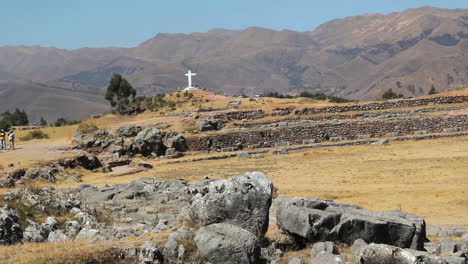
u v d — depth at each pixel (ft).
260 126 216.95
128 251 44.45
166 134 191.83
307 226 49.44
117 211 66.08
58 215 60.13
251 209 49.60
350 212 53.36
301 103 276.41
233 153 181.57
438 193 100.01
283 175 134.41
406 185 111.55
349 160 155.53
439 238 59.88
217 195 50.34
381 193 102.47
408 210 85.81
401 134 203.92
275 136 200.64
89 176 137.18
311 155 172.76
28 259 41.06
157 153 183.52
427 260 41.75
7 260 41.06
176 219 58.54
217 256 43.52
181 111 267.59
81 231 52.90
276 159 168.45
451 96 239.91
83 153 148.46
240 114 237.86
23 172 120.06
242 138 197.57
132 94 329.31
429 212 83.46
